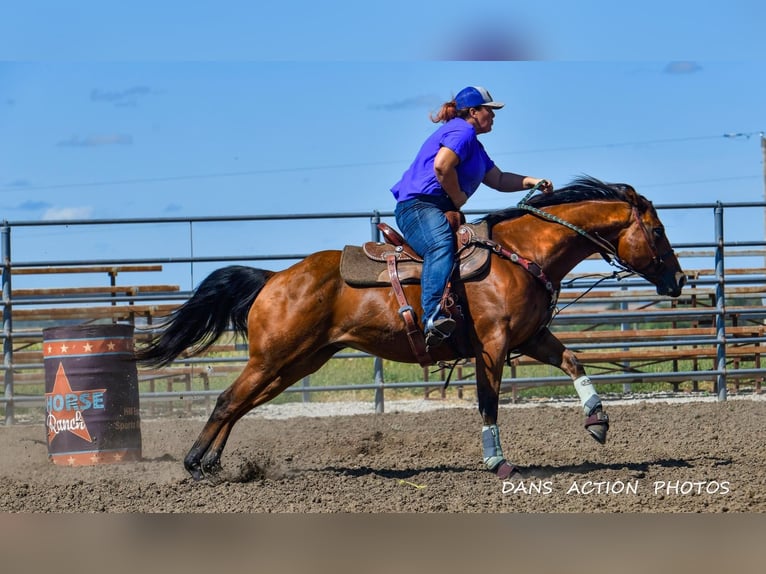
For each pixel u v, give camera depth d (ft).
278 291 32.14
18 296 53.62
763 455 36.88
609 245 32.99
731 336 62.34
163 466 36.32
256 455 39.11
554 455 37.76
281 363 32.07
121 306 55.16
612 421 47.16
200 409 57.67
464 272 31.19
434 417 50.21
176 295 51.57
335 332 32.17
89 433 36.76
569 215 32.60
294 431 46.34
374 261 32.04
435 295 30.60
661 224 33.04
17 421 54.24
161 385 59.52
